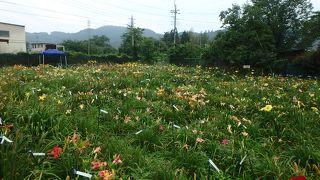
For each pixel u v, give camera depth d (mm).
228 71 25719
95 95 8773
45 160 4387
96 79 13398
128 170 4645
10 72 15711
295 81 18312
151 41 43469
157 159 5070
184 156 5160
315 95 11320
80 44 82500
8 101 6703
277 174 4660
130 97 9602
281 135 6711
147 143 5828
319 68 25297
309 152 5277
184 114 8086
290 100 10391
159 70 20719
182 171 4629
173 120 7668
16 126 5273
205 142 5953
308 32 30625
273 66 26859
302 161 5234
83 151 4691
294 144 6219
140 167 4711
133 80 13938
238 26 27922
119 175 4398
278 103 9773
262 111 8227
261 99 10602
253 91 12562
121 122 6973
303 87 14852
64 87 10594
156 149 5715
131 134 6094
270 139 6508
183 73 20406
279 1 34500
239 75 23375
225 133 6742
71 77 13320
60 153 4395
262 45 27109
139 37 53281
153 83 13953
